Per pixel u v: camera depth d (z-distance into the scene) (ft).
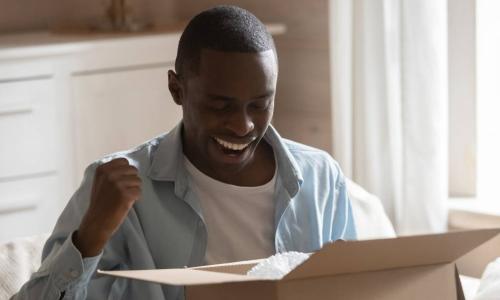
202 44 7.18
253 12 17.15
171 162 7.67
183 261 7.61
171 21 17.69
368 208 10.13
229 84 7.04
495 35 14.35
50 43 14.75
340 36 14.49
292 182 7.97
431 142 13.67
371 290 5.83
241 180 7.86
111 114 15.29
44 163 14.88
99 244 6.81
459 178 14.78
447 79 14.19
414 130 13.69
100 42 14.90
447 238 5.68
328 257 5.40
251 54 7.09
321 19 15.98
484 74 14.47
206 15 7.33
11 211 14.74
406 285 5.97
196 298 5.90
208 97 7.16
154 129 15.71
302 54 16.43
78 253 6.77
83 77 14.97
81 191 7.51
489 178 14.74
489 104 14.57
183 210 7.68
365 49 14.24
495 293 8.41
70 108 14.94
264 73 7.12
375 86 14.30
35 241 9.15
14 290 8.55
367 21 14.16
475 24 14.21
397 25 13.91
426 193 13.78
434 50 13.51
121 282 7.54
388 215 14.48
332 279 5.69
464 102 14.49
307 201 8.14
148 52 15.44
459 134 14.64
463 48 14.35
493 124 14.62
